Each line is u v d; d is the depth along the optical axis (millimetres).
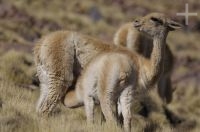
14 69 61000
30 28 109875
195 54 136625
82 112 46500
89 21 135625
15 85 53125
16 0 126312
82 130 35281
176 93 94375
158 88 55812
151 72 38500
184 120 66000
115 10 159125
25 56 70688
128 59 37625
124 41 50938
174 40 153125
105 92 37094
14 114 35469
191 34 163000
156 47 39062
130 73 37312
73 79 42469
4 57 66812
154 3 177500
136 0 172500
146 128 43500
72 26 124250
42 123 35406
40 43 42938
